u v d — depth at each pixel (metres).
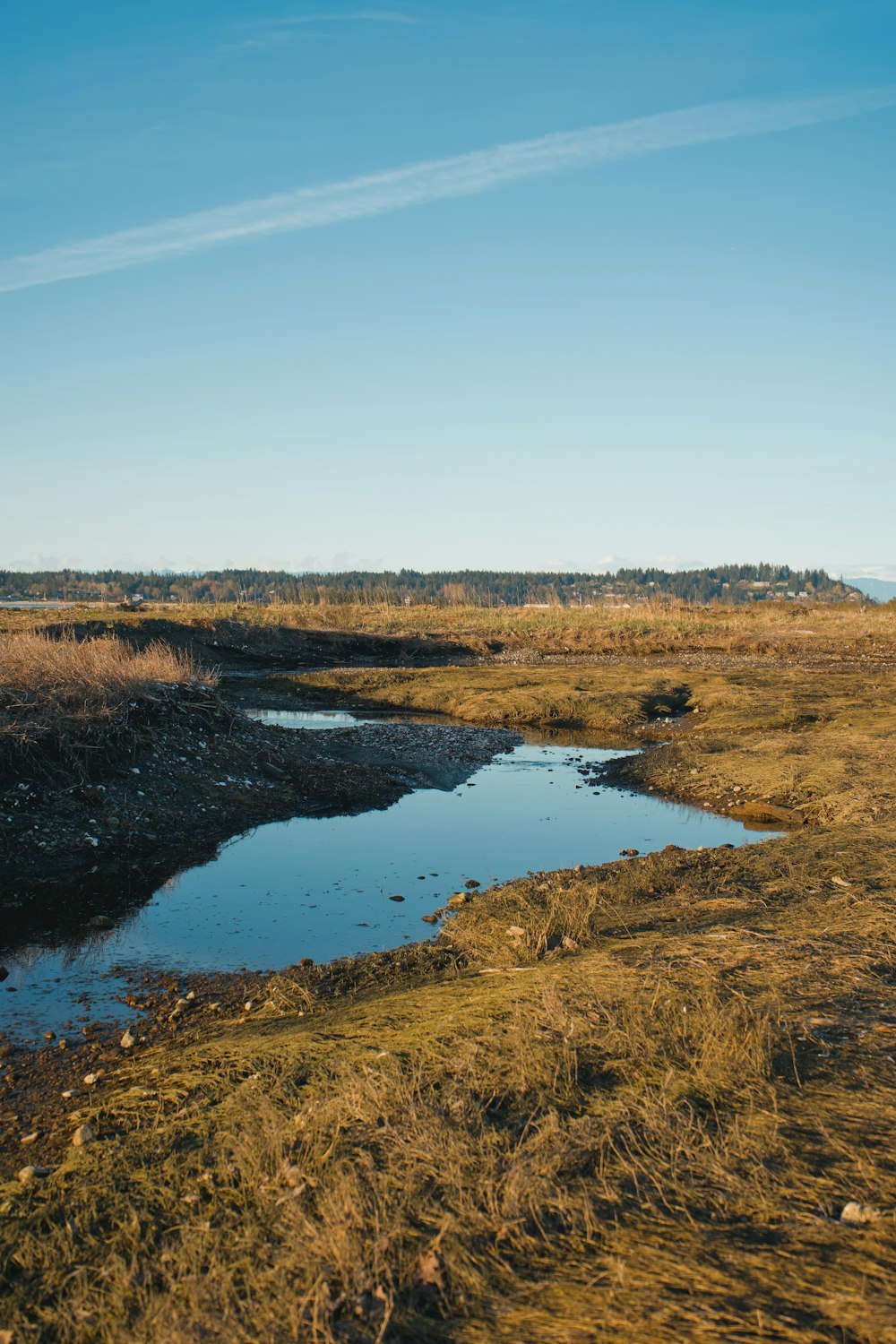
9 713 11.72
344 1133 3.82
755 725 20.50
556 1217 3.17
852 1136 3.56
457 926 7.86
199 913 8.78
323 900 9.20
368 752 17.17
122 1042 5.95
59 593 141.00
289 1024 5.81
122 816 11.09
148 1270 3.15
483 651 42.31
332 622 51.56
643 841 11.71
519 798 14.36
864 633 45.78
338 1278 2.92
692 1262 2.86
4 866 9.62
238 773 13.45
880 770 14.17
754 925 6.73
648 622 51.56
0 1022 6.36
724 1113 3.78
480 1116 3.81
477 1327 2.68
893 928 6.33
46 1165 4.36
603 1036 4.55
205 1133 4.13
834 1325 2.53
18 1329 2.92
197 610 52.28
